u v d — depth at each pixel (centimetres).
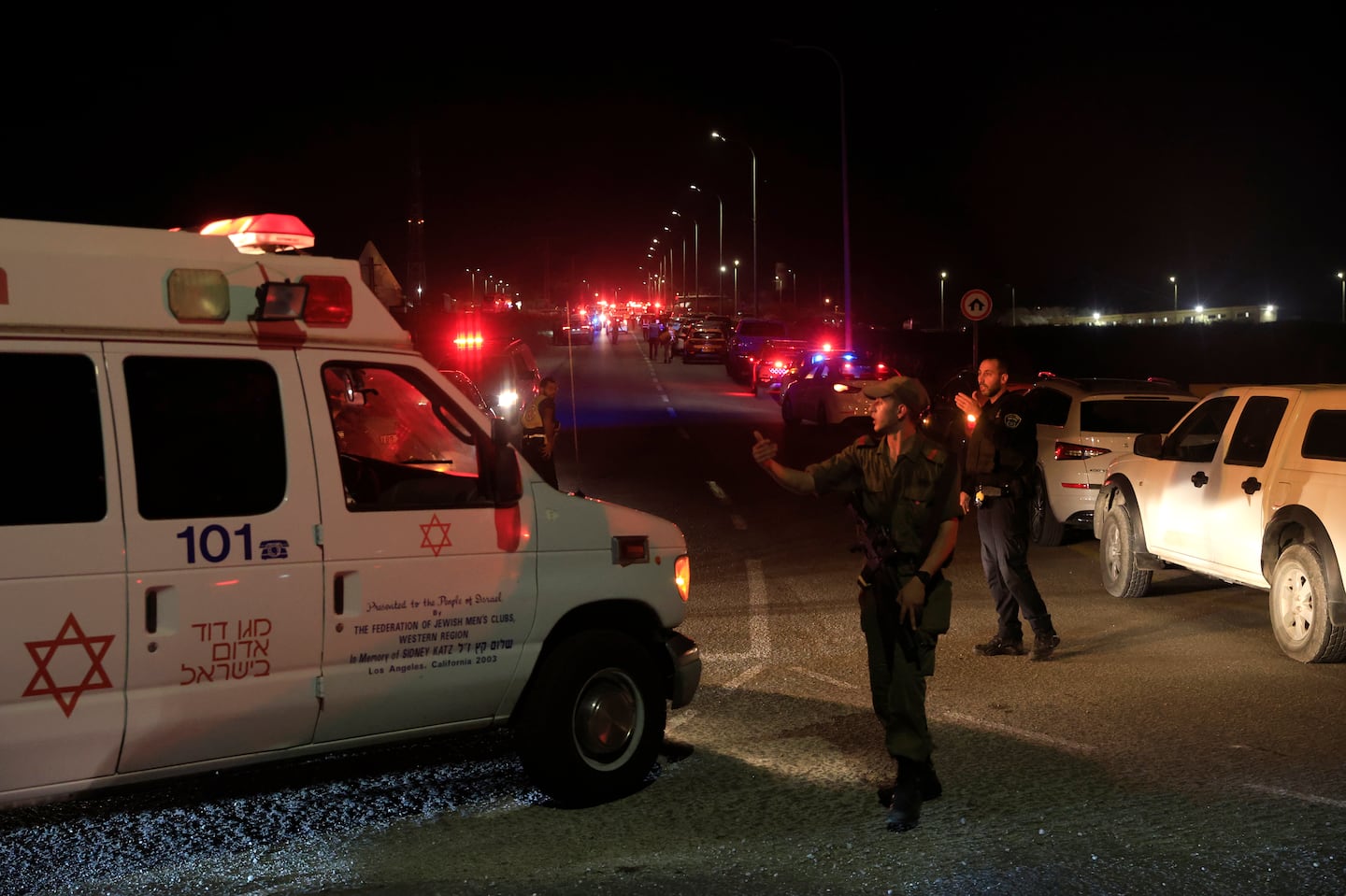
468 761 630
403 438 636
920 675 527
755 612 1004
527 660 541
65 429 438
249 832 526
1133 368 4744
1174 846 495
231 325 475
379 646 500
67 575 434
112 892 460
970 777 589
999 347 5741
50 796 439
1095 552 1291
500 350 1658
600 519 568
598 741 557
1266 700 733
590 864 484
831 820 531
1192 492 965
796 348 3975
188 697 458
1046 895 447
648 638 598
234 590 466
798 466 2098
